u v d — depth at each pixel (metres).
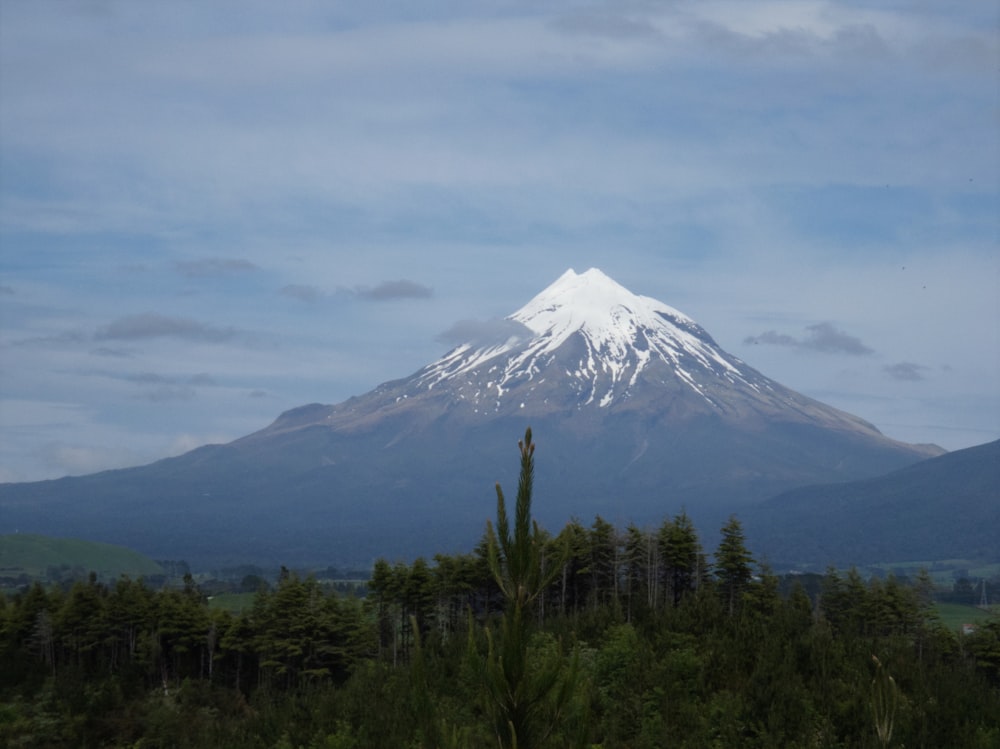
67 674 112.75
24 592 143.00
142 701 107.31
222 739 81.62
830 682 59.56
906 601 101.75
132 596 126.69
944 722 52.16
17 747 94.38
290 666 113.06
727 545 104.69
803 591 105.75
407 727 60.00
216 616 122.56
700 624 76.38
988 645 93.44
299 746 67.00
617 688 63.53
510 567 20.52
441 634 93.88
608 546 109.31
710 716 57.22
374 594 118.56
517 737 20.08
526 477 20.64
